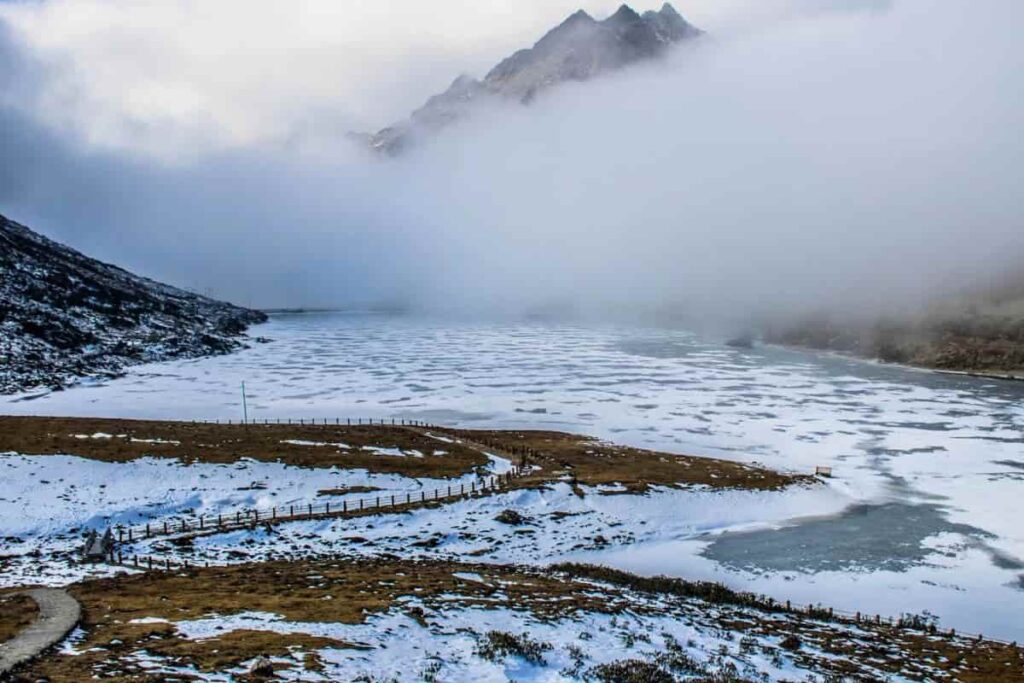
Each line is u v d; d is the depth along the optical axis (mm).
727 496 67688
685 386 140375
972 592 49562
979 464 82312
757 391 134750
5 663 24438
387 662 26859
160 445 73062
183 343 191625
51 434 74812
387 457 75125
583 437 94125
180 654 25797
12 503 55688
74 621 30266
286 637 28547
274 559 48094
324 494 63062
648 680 27016
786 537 59688
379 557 49844
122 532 51125
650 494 66438
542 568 50062
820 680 30250
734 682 28188
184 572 42656
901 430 100500
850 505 68000
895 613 46156
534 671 27422
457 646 29562
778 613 44125
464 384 142750
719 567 53469
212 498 60531
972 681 32719
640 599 42312
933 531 61188
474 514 60031
